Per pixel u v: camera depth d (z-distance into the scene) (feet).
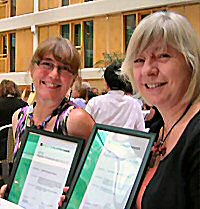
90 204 3.92
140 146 3.81
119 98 10.24
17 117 5.89
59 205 4.15
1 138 9.53
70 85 5.35
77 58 5.34
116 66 10.34
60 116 5.13
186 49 3.67
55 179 4.37
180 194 3.28
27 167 4.65
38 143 4.66
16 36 39.45
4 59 40.57
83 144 4.32
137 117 10.30
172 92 3.77
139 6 29.66
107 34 32.24
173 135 3.85
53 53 5.19
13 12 40.06
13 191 4.66
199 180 3.21
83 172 4.10
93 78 31.91
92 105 10.37
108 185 3.87
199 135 3.33
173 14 3.82
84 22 34.01
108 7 31.71
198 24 26.94
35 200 4.43
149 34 3.73
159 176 3.48
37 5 37.32
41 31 37.29
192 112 3.75
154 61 3.78
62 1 35.81
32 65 5.43
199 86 3.78
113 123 10.24
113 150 3.98
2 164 6.63
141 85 3.95
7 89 13.92
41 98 5.28
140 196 3.67
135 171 3.75
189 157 3.32
